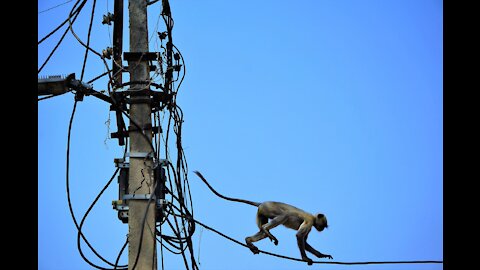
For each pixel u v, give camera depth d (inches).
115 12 710.5
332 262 652.1
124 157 647.8
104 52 680.4
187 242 674.8
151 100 656.4
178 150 689.0
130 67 651.5
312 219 783.1
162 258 685.3
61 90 613.3
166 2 701.9
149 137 634.2
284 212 764.0
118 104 625.6
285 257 671.8
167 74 690.2
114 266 635.5
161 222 668.7
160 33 701.9
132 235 609.3
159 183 631.8
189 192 690.8
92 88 626.5
